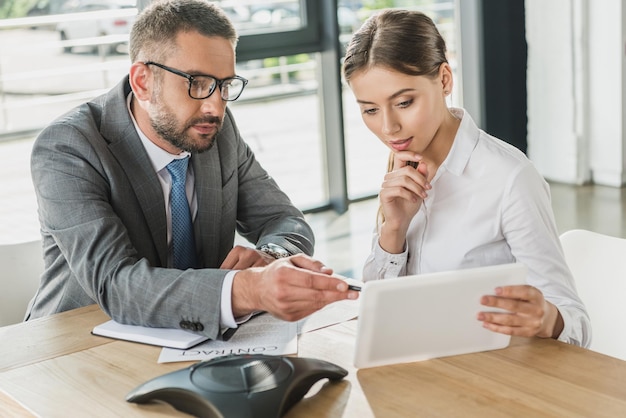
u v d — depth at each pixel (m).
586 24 5.21
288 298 1.47
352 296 1.44
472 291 1.37
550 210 1.77
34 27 4.21
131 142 1.92
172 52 1.76
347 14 4.88
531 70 5.49
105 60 4.39
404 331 1.38
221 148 2.11
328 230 4.75
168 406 1.31
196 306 1.57
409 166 1.72
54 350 1.57
